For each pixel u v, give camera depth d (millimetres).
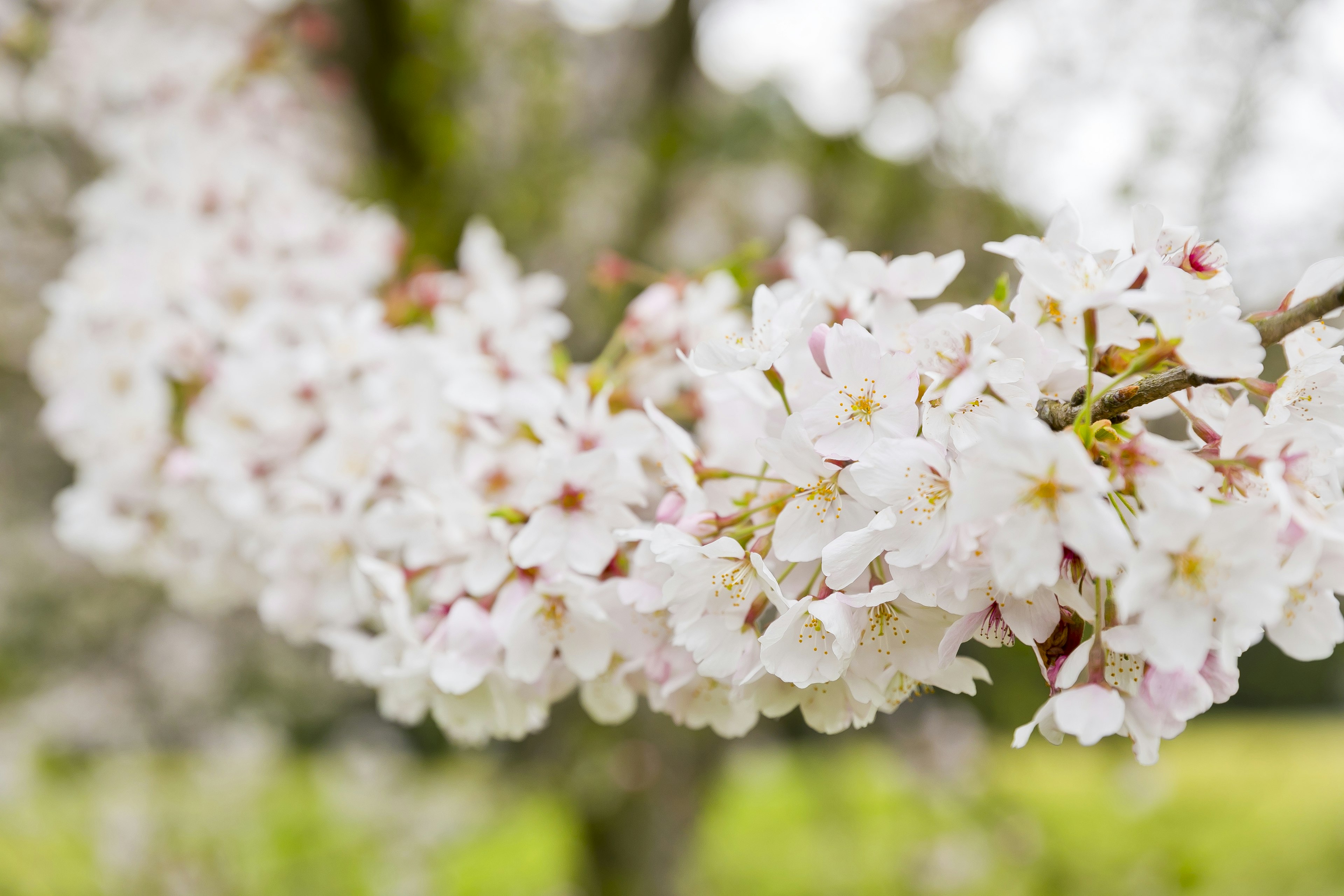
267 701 3184
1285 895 2490
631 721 1821
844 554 673
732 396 760
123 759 3186
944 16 1612
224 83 1311
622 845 1907
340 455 825
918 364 687
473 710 767
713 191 2049
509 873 2959
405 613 751
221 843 2379
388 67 1472
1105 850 2363
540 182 1647
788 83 1704
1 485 2371
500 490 786
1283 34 1036
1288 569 646
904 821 2461
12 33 1396
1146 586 645
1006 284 710
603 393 769
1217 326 655
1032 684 1728
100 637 2646
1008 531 651
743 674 701
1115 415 672
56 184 1785
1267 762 3398
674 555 695
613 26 1904
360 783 3006
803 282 769
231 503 851
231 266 934
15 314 1865
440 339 825
